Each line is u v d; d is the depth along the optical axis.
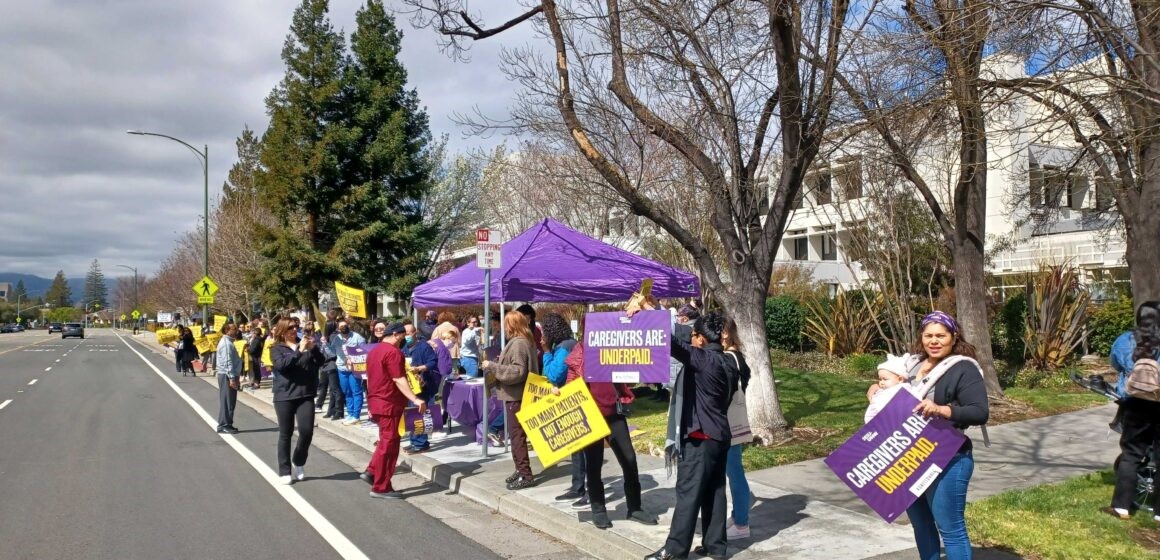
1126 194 8.95
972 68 8.79
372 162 32.00
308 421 9.21
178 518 7.49
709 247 19.00
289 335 9.17
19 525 7.21
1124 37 6.93
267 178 31.47
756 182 10.56
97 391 21.11
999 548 5.93
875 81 9.60
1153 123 7.62
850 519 6.85
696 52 10.10
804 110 9.88
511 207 27.84
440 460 10.10
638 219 20.78
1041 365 15.41
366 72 33.22
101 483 9.07
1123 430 6.59
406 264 32.81
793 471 8.62
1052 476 8.01
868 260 17.05
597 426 6.54
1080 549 5.78
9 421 14.69
